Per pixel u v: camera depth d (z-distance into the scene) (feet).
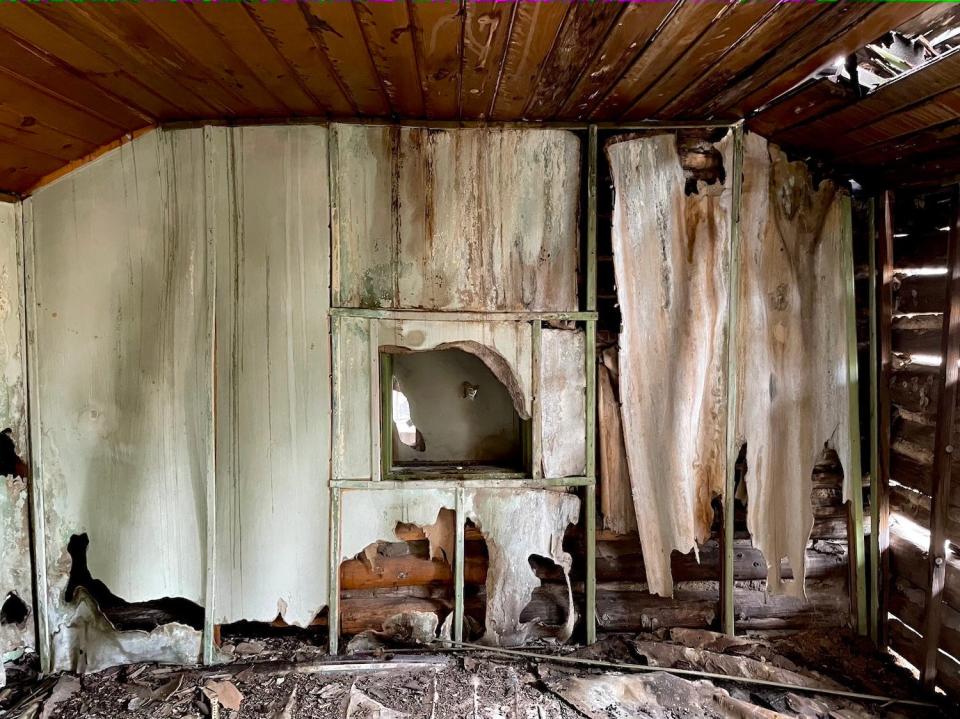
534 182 8.04
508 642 8.37
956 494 7.20
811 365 8.40
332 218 7.84
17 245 7.69
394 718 6.92
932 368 7.71
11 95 5.69
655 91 6.82
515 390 8.21
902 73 5.77
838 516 8.94
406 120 7.80
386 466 8.53
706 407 8.26
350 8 4.77
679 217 8.12
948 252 7.23
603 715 7.01
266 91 6.72
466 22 5.05
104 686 7.63
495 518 8.29
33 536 7.92
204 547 8.05
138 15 4.74
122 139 7.70
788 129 7.72
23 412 7.83
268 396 7.99
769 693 7.45
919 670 7.84
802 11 4.88
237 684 7.59
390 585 8.61
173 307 7.89
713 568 8.86
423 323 8.04
